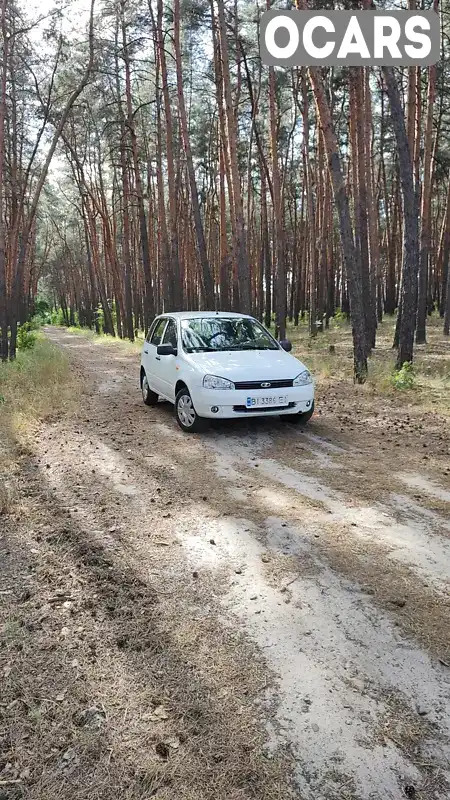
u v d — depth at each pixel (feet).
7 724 8.52
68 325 220.84
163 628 10.80
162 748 8.02
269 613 11.25
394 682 9.29
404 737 8.18
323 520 15.78
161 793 7.35
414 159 62.39
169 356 28.27
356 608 11.39
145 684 9.31
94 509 16.80
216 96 75.10
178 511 16.56
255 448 23.25
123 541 14.57
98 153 115.65
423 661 9.80
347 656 9.94
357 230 58.08
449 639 10.39
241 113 83.20
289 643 10.30
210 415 24.31
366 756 7.85
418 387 36.14
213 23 63.67
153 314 84.99
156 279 109.29
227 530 15.17
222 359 25.79
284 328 63.36
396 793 7.29
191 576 12.74
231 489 18.37
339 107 96.63
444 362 48.44
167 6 73.97
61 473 20.26
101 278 118.32
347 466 20.67
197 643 10.34
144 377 33.40
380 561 13.35
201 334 28.25
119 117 84.07
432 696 8.96
